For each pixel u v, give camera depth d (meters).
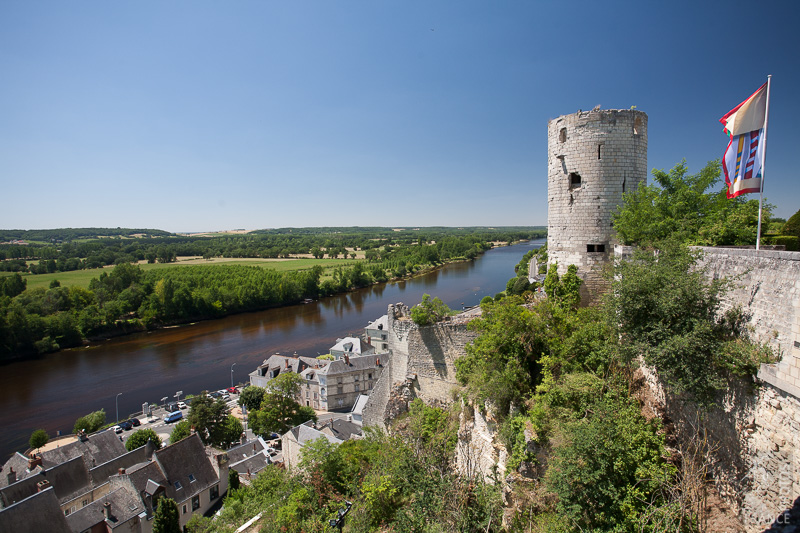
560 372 23.97
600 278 30.25
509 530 19.94
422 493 22.31
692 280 16.81
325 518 27.84
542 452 20.66
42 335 110.69
